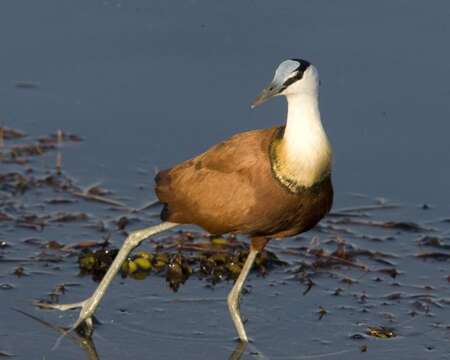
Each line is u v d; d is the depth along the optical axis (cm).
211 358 1119
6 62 1709
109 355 1114
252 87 1658
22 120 1596
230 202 1101
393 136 1577
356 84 1669
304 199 1094
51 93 1653
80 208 1399
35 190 1433
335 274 1282
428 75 1691
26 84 1672
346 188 1476
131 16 1825
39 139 1555
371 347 1140
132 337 1150
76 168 1494
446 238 1365
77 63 1716
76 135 1566
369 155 1543
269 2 1861
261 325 1181
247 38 1769
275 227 1113
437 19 1812
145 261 1277
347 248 1332
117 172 1490
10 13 1819
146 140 1559
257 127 1577
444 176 1502
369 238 1362
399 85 1670
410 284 1266
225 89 1656
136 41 1764
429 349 1136
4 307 1187
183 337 1155
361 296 1236
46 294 1214
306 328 1177
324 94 1645
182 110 1617
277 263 1302
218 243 1331
